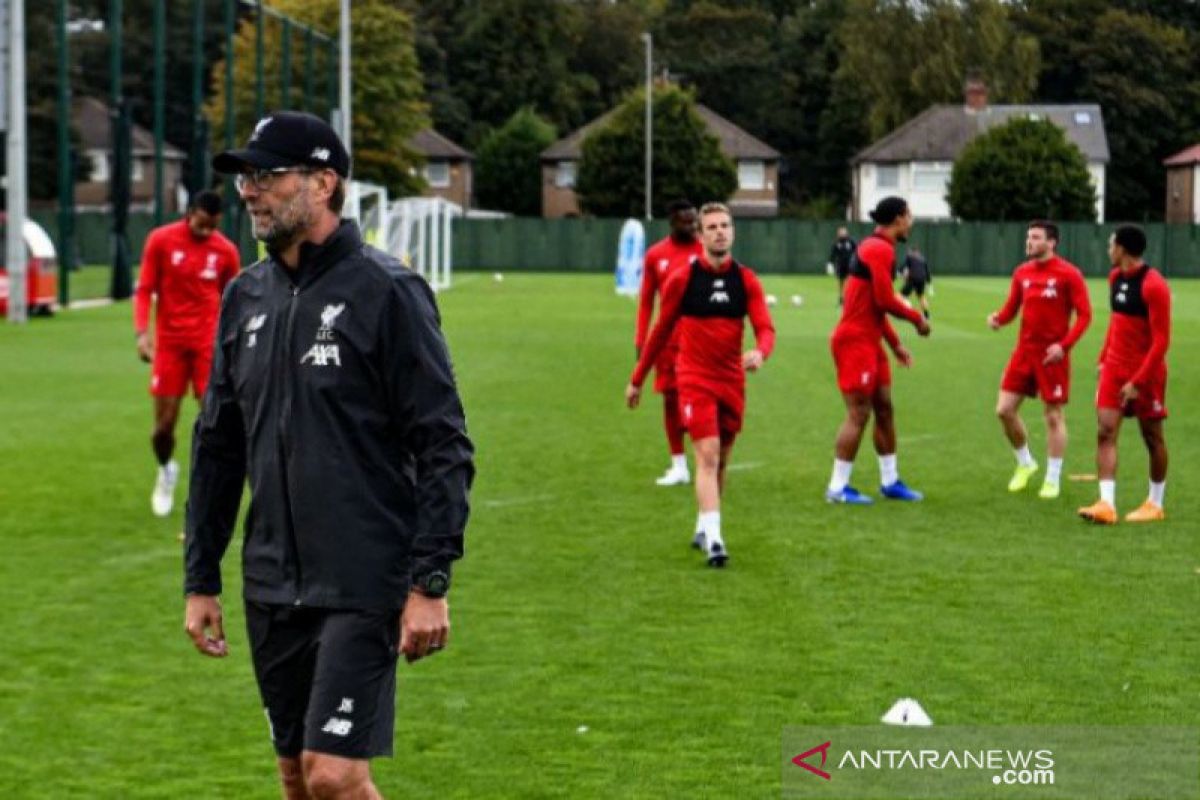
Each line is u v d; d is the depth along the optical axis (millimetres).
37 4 63562
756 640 13094
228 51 67625
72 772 9969
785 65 164250
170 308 18047
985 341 50000
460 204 149500
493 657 12562
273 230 7543
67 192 57688
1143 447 25359
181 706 11328
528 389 33469
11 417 28141
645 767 10031
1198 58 150000
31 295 53438
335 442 7543
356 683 7469
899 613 14039
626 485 21094
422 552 7398
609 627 13523
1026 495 20672
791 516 18953
